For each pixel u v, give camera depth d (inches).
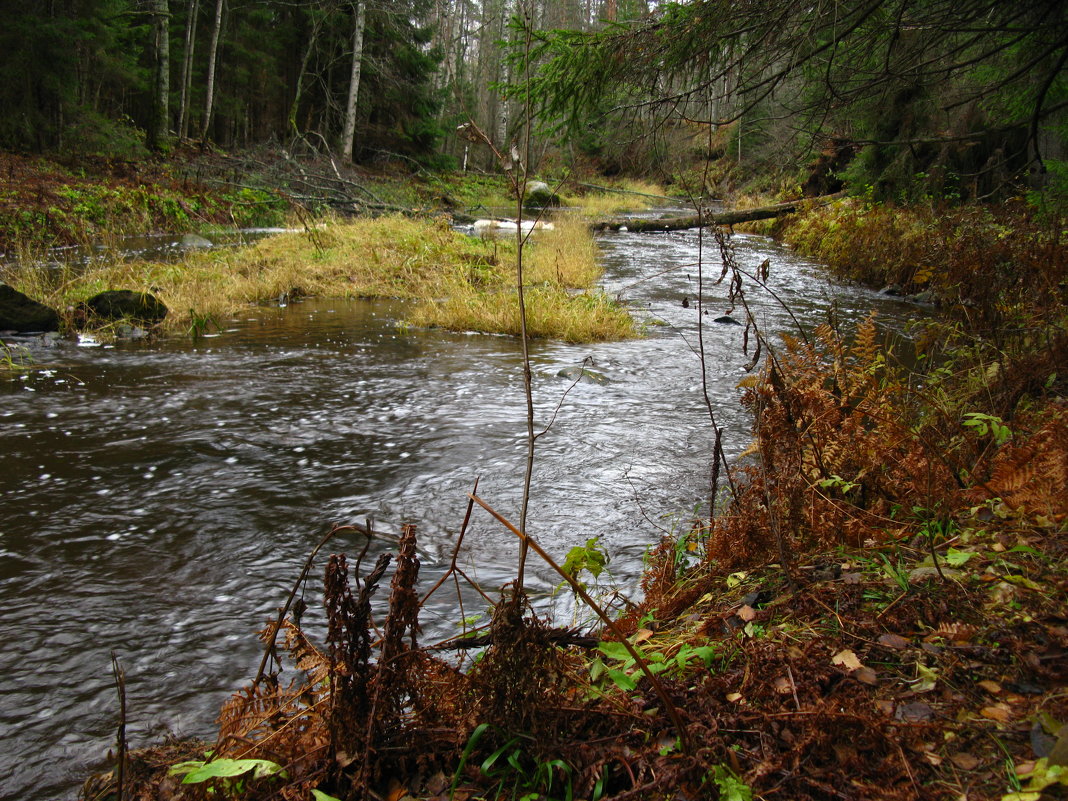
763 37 202.1
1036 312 177.2
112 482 161.0
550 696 69.9
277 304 404.8
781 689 70.2
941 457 111.7
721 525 108.9
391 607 68.6
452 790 63.1
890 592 86.2
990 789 55.8
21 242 503.5
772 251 628.1
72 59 805.9
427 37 1268.5
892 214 459.8
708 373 263.1
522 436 193.9
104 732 87.7
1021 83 233.9
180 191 770.8
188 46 1123.9
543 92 222.7
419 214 773.3
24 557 129.3
